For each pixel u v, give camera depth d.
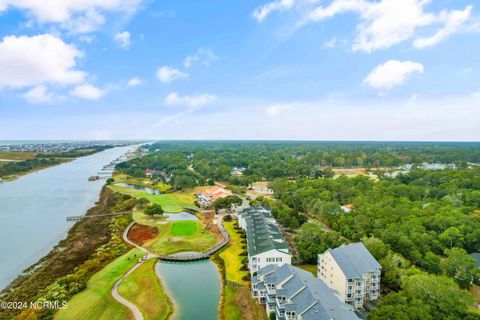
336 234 97.44
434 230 103.19
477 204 134.75
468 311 57.44
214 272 92.06
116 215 150.25
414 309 53.56
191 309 72.38
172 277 88.75
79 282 80.44
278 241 91.75
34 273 90.44
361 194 150.50
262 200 166.88
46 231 130.38
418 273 69.31
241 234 120.88
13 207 172.12
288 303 59.03
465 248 95.19
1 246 113.31
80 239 118.94
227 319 68.06
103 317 67.62
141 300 74.50
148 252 105.38
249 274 86.00
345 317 53.22
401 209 117.56
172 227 131.75
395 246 89.94
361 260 73.56
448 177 180.88
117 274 87.44
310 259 90.31
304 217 128.75
